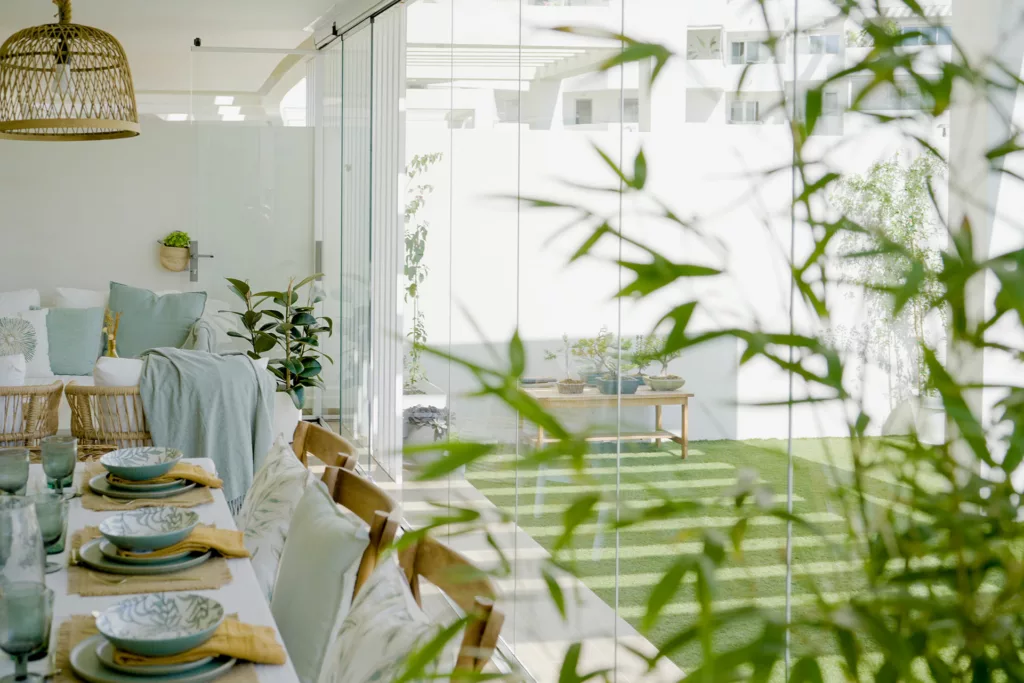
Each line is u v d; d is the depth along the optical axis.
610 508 2.87
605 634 2.88
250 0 6.83
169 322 7.68
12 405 4.42
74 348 7.39
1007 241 1.37
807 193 0.90
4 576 1.73
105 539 2.34
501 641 3.78
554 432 0.78
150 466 2.81
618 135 2.90
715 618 0.76
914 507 0.85
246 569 2.21
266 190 8.16
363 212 6.88
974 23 1.38
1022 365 1.10
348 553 2.13
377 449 6.57
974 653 0.81
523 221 3.69
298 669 2.11
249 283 8.18
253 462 4.92
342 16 7.29
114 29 8.10
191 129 8.59
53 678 1.65
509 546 3.75
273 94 8.74
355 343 7.16
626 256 2.80
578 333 3.13
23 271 8.44
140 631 1.78
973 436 0.81
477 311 4.41
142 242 8.59
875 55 0.92
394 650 1.68
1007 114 1.34
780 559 1.78
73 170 8.45
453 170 4.82
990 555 0.82
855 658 0.79
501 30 3.98
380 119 6.39
